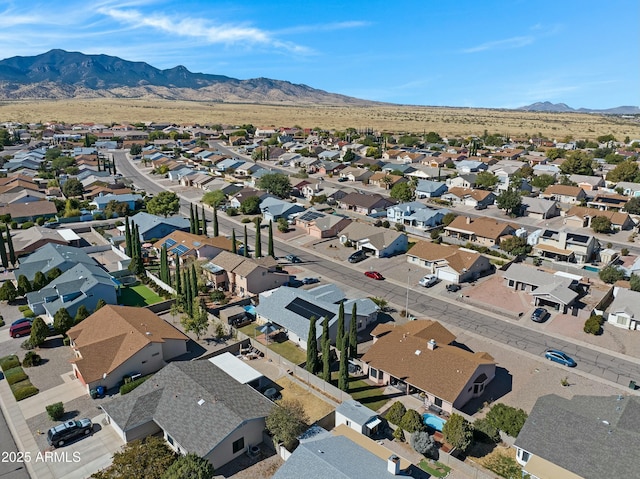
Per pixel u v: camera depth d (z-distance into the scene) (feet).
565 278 250.16
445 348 177.37
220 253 272.92
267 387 171.32
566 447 126.00
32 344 191.72
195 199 471.21
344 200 433.89
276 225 381.81
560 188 456.04
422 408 159.94
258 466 132.98
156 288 253.85
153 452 123.44
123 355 172.55
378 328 203.10
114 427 146.82
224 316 220.43
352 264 299.38
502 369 184.96
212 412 139.54
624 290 231.71
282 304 217.77
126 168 627.46
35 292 225.97
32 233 316.19
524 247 306.14
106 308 201.87
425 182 494.59
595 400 147.13
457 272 267.39
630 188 465.06
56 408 149.79
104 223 376.89
